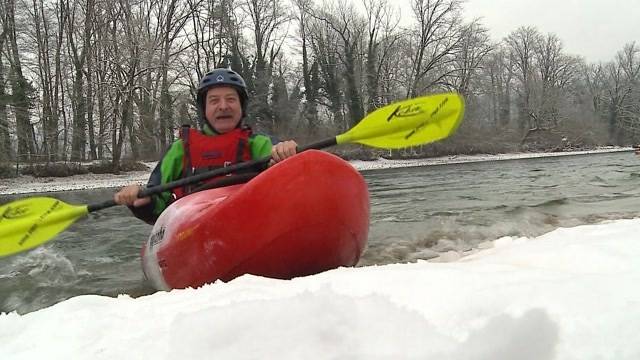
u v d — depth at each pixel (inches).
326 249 95.5
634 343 39.2
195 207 103.5
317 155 94.3
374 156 958.4
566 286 50.9
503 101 1843.0
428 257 140.9
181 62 977.5
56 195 535.2
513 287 52.1
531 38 1686.8
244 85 137.1
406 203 279.6
